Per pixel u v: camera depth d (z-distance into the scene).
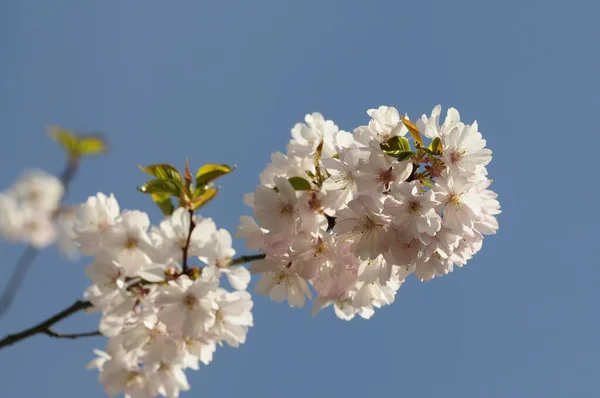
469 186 1.45
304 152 1.48
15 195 1.74
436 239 1.45
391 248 1.45
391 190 1.44
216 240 1.45
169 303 1.44
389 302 1.49
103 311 1.46
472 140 1.45
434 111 1.46
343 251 1.47
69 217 1.74
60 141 1.57
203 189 1.45
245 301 1.46
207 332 1.45
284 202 1.45
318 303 1.48
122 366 1.49
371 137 1.46
